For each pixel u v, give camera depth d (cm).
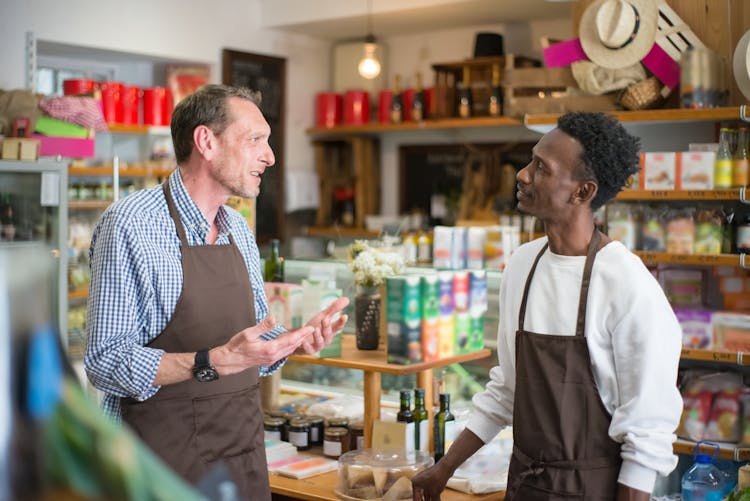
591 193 196
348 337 349
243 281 222
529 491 200
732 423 338
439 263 408
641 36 358
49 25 625
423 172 811
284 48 800
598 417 194
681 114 342
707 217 346
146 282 203
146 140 666
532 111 380
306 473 296
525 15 719
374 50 723
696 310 344
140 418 207
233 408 215
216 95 213
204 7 725
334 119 815
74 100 526
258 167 217
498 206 708
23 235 486
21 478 36
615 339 191
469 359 304
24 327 38
